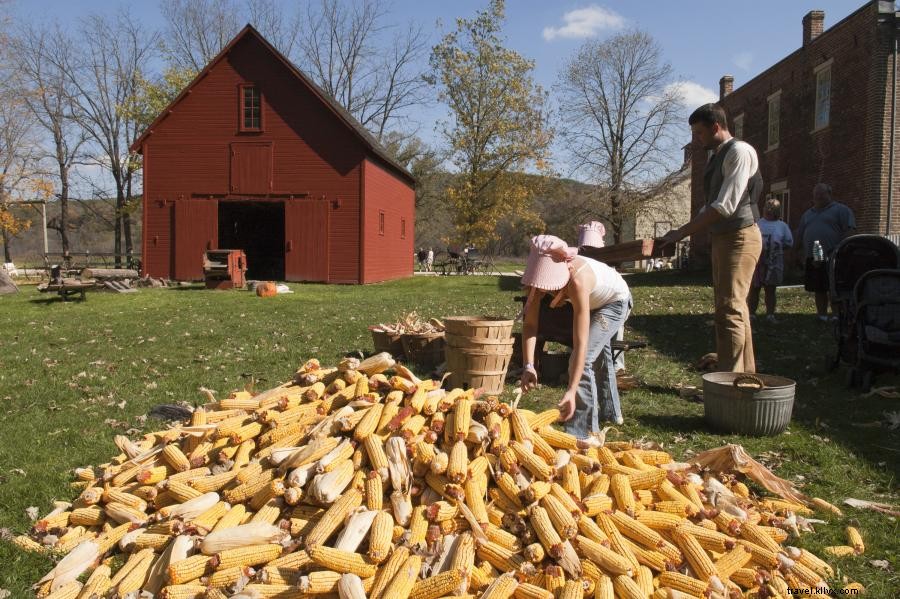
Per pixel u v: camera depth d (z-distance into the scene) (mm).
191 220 23484
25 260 48969
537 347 6918
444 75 41219
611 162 38500
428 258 43469
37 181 35281
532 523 3066
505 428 3619
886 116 16953
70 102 42812
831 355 7297
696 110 6074
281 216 30969
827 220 9867
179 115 23391
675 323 11086
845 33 18422
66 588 3010
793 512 3787
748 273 6016
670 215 40031
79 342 9867
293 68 22891
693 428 5434
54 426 5465
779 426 5199
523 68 41438
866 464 4605
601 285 4512
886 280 6527
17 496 3998
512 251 62906
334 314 13188
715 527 3285
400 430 3484
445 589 2748
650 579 2951
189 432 3877
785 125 22516
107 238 58031
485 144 42750
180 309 14258
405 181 30125
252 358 8492
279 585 2832
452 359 6430
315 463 3322
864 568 3268
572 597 2750
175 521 3162
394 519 3156
